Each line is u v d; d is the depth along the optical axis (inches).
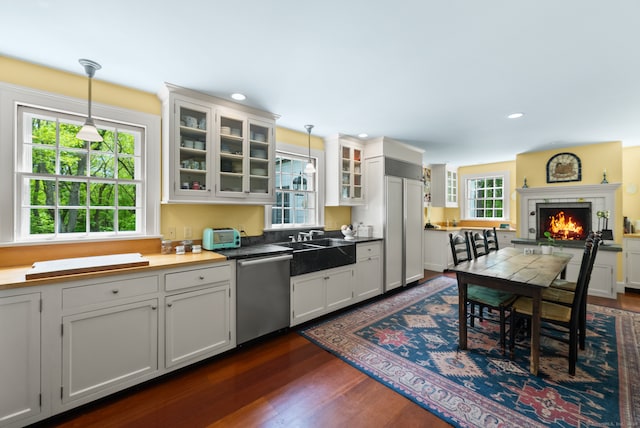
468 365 87.3
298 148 145.9
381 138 157.0
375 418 65.8
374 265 151.3
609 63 79.4
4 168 76.4
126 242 94.7
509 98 103.8
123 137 99.4
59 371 64.6
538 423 63.2
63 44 71.0
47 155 85.7
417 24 63.5
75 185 91.9
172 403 71.2
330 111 117.3
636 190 175.6
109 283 70.9
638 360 89.1
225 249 110.2
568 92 98.6
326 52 74.9
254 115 114.5
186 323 84.0
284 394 74.8
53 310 63.8
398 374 83.0
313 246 143.8
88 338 68.2
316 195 155.6
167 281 80.0
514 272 94.0
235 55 76.3
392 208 162.2
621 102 106.9
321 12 59.4
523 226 194.2
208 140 102.3
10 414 59.6
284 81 91.4
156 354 78.5
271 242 134.8
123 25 63.5
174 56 76.8
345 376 82.6
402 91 98.4
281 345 102.2
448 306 141.6
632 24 62.6
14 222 78.0
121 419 65.8
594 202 169.9
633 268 160.4
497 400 71.1
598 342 101.7
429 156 207.9
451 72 85.3
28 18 60.6
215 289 90.4
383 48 73.0
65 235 86.4
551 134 150.3
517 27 64.2
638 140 160.7
